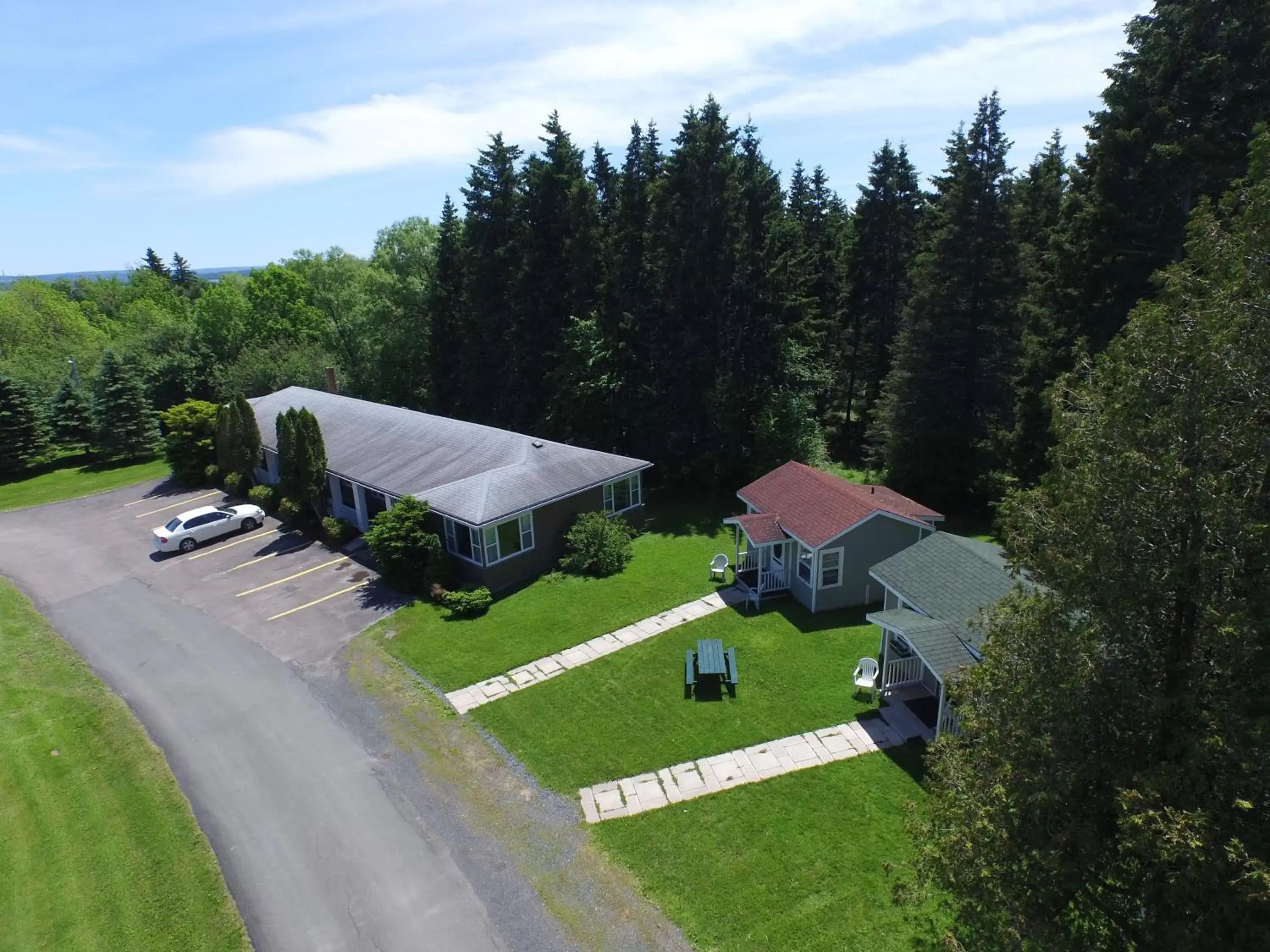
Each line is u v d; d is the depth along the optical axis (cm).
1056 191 3838
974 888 793
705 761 1525
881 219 4009
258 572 2641
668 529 3031
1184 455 729
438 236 4784
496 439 2914
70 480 4019
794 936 1117
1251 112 2084
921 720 1631
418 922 1171
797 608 2216
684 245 3316
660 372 3500
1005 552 991
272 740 1642
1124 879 746
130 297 10006
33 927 1176
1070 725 754
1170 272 842
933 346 2973
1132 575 744
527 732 1644
